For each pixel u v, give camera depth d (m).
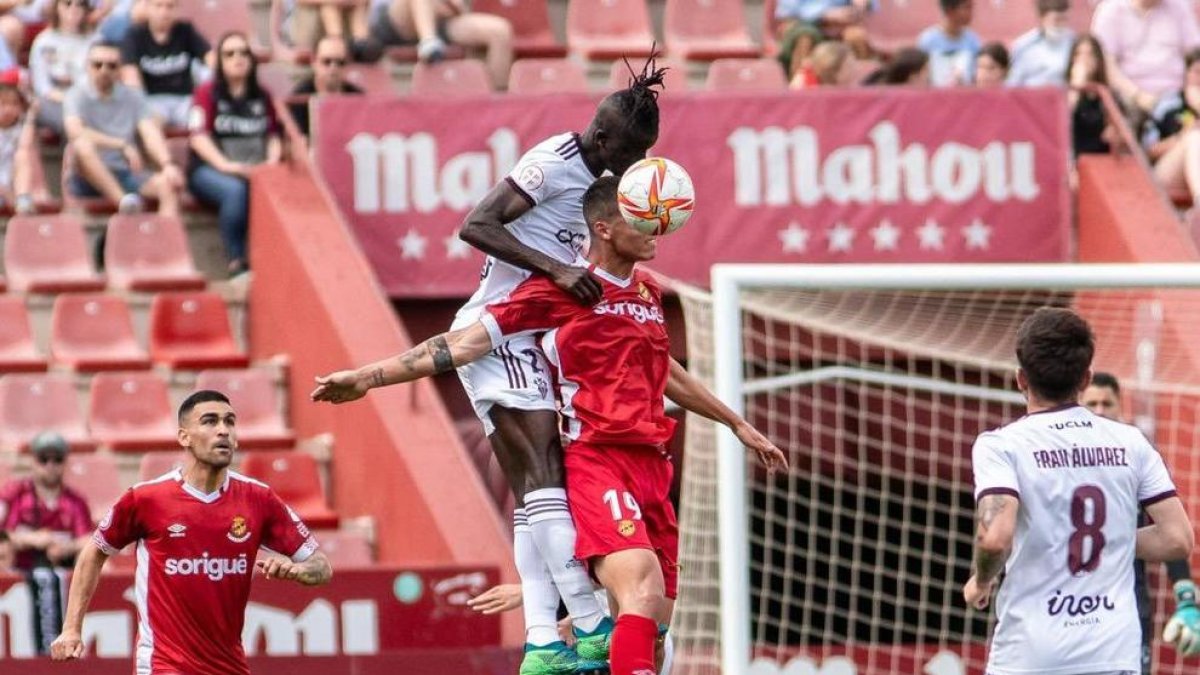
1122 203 49.47
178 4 57.00
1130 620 23.83
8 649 37.84
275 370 47.19
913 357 47.88
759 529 52.44
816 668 42.09
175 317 48.53
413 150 48.22
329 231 47.09
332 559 42.62
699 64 56.62
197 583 31.11
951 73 56.25
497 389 24.39
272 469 44.69
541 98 48.31
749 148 48.62
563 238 24.80
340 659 38.00
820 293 45.22
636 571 23.36
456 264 48.28
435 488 42.06
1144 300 45.28
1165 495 24.09
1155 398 45.00
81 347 48.25
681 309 48.56
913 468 49.69
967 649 42.50
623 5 58.84
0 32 55.47
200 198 49.84
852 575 47.84
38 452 41.25
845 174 48.88
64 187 51.28
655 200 23.56
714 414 26.08
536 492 24.23
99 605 38.09
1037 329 24.03
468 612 38.78
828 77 53.09
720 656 42.41
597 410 24.00
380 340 44.66
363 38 54.50
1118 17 56.47
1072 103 51.22
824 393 48.91
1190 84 54.69
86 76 50.81
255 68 50.06
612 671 23.16
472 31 55.75
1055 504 23.69
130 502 30.97
